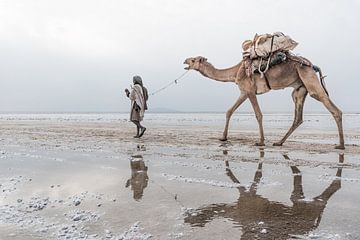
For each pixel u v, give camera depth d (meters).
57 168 7.66
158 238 3.66
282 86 11.67
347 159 9.09
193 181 6.37
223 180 6.46
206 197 5.28
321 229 3.89
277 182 6.29
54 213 4.52
